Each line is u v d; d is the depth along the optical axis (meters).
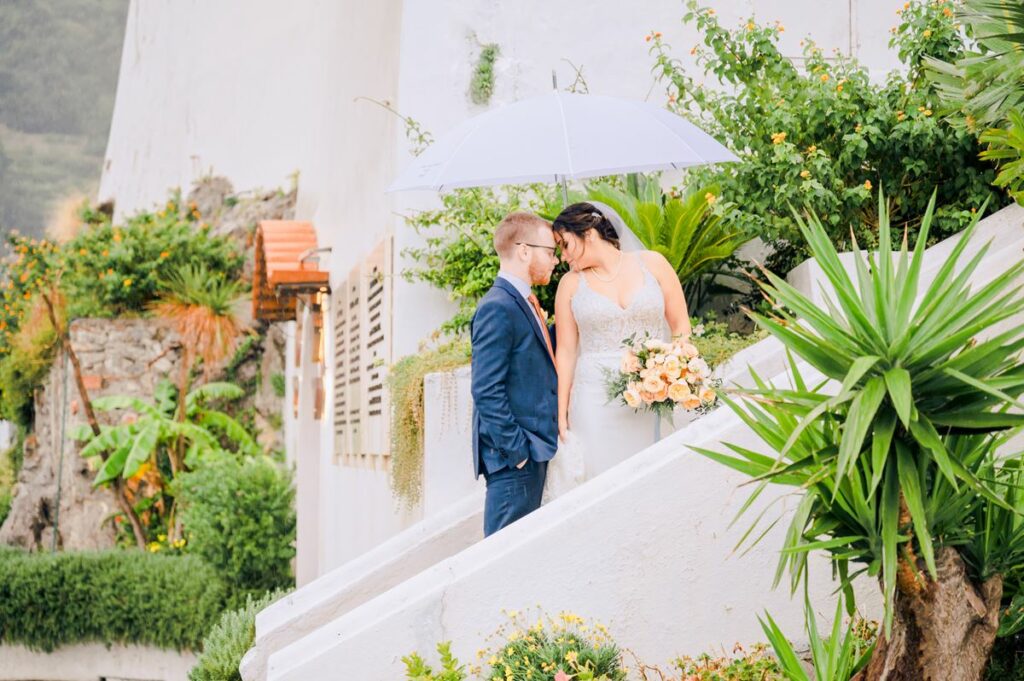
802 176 6.82
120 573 17.38
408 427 7.32
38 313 24.77
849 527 3.63
